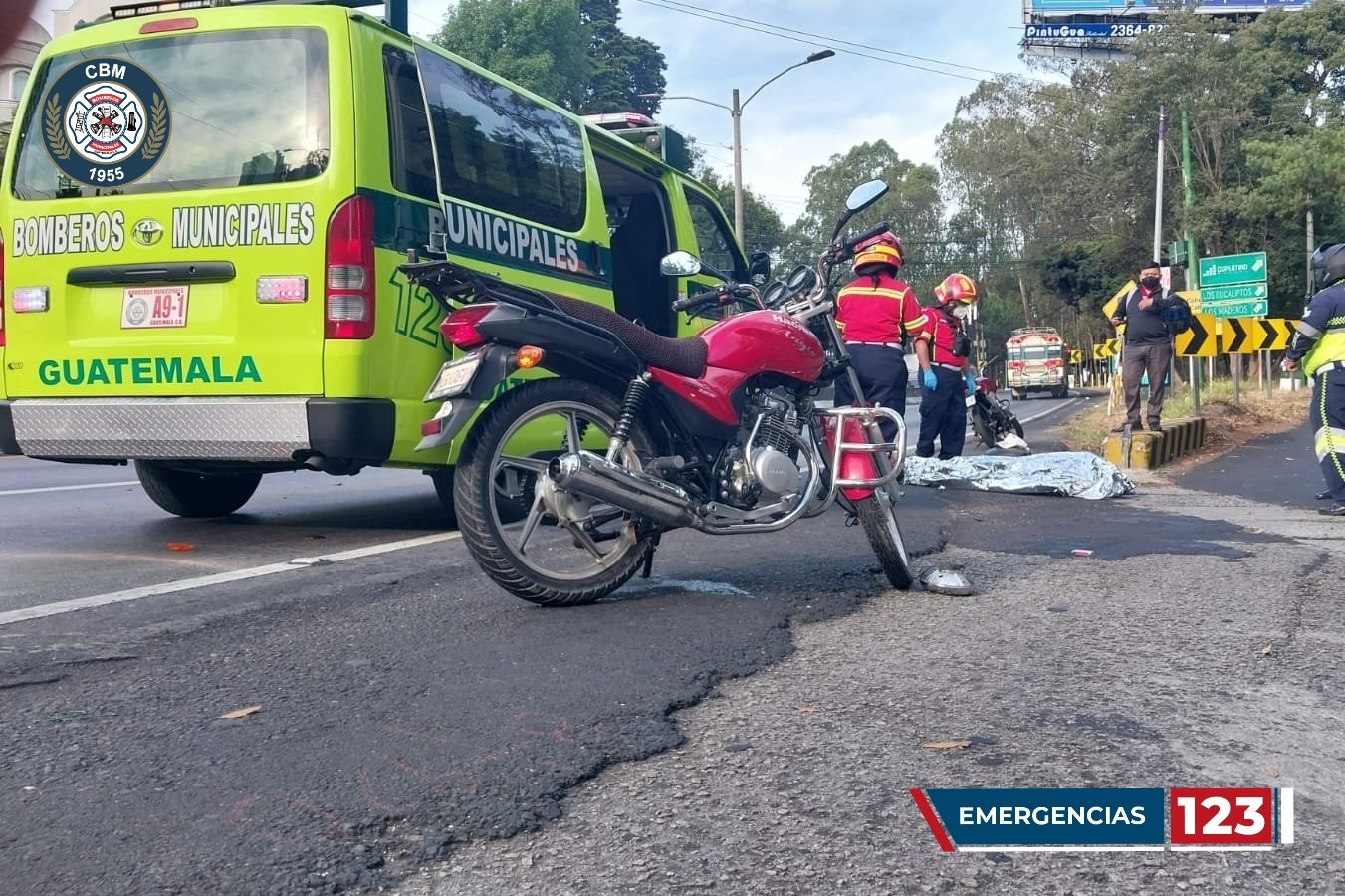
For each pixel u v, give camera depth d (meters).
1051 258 51.66
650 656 3.75
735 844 2.41
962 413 10.40
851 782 2.73
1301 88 44.91
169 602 4.57
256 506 7.87
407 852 2.35
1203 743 3.02
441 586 4.91
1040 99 52.44
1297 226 37.53
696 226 9.27
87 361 5.89
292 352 5.55
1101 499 8.46
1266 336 15.09
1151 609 4.53
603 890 2.21
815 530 6.51
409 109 5.95
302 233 5.56
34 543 6.21
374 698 3.30
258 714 3.16
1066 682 3.53
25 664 3.63
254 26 5.79
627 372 4.47
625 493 4.35
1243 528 6.85
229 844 2.36
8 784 2.66
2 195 6.09
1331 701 3.38
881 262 8.06
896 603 4.65
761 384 4.74
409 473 10.18
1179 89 39.78
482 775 2.73
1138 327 12.38
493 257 6.34
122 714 3.16
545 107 7.07
